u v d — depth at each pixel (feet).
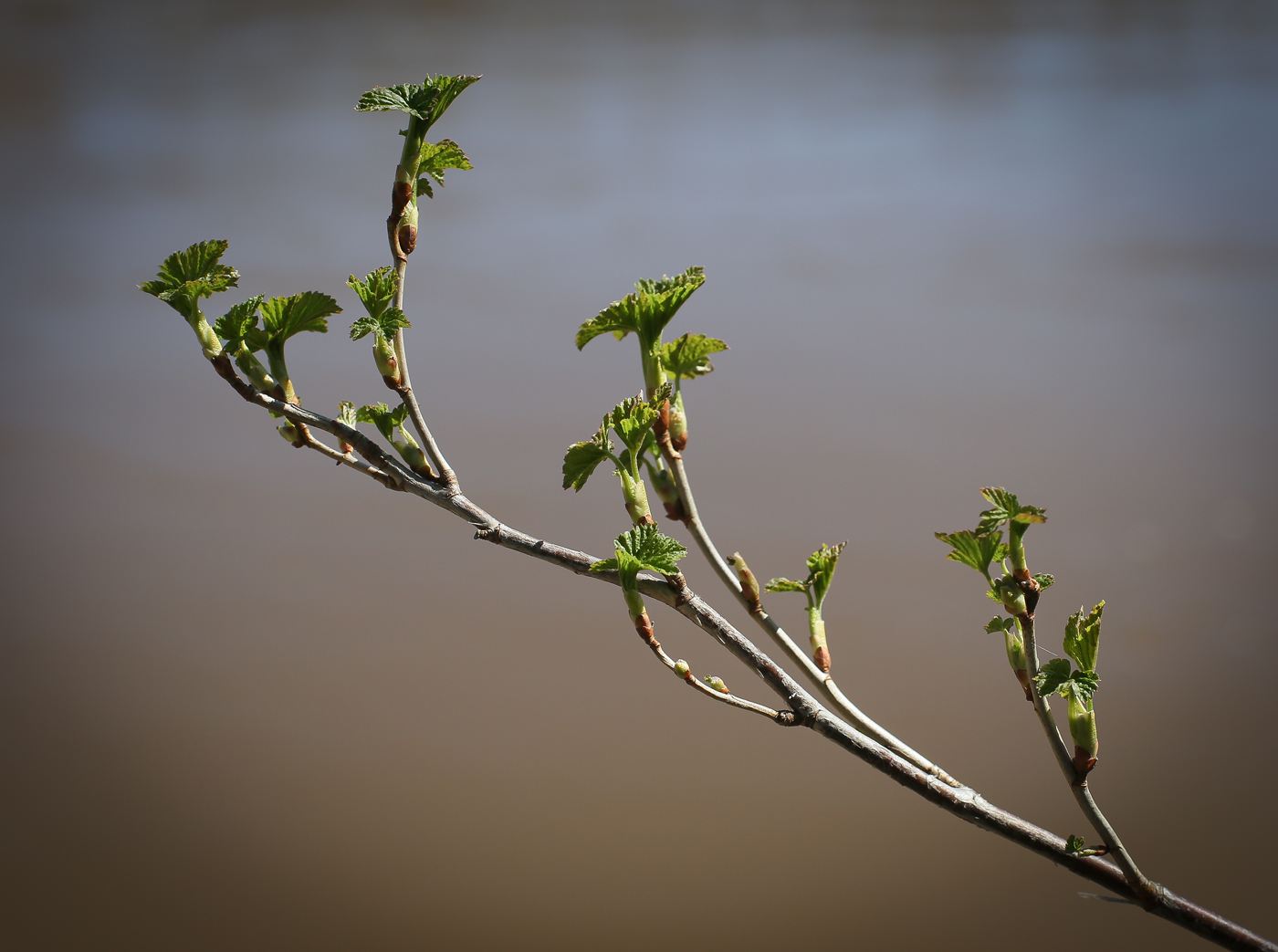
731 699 11.36
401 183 11.39
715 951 26.99
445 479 11.41
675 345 11.43
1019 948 28.04
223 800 32.94
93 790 33.55
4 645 38.27
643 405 11.37
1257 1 113.70
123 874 30.32
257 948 27.76
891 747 11.37
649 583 11.38
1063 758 11.32
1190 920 11.32
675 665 11.35
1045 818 31.32
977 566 11.32
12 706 36.09
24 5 112.47
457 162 11.39
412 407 11.41
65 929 28.89
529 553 11.37
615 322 11.39
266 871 30.63
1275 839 30.37
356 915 29.09
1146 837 30.50
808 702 11.35
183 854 30.94
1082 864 11.33
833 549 11.41
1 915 29.01
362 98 11.36
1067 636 11.32
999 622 11.35
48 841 31.91
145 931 29.19
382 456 11.41
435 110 11.38
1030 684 11.35
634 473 11.38
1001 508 11.30
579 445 11.38
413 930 28.32
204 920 29.01
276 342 11.41
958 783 11.36
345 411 11.44
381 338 11.40
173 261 11.38
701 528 11.41
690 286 11.37
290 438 11.43
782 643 11.39
